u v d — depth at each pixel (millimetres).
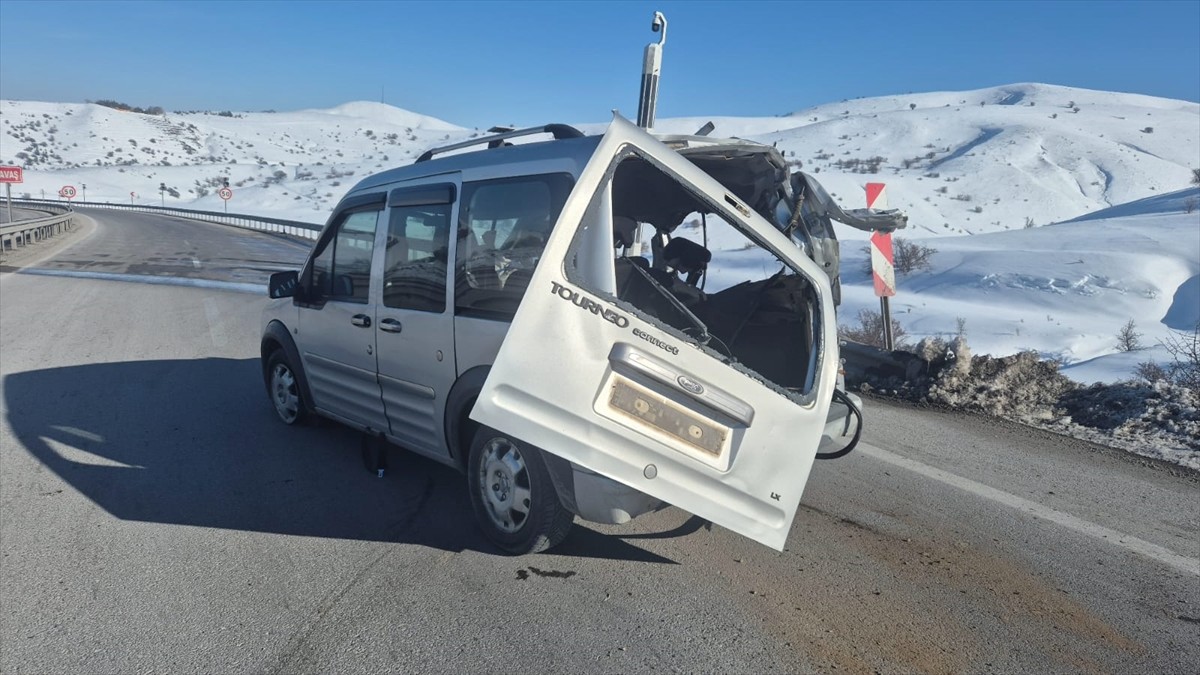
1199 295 24375
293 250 32281
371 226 5273
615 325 3373
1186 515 5168
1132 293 25781
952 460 6242
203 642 3465
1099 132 152375
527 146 4254
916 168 123625
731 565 4262
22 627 3592
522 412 3316
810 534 4711
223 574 4094
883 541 4641
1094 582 4180
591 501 3758
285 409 6734
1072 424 7500
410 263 4832
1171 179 119188
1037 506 5262
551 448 3340
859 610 3820
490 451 4328
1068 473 5980
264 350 6875
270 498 5129
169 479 5461
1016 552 4531
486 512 4371
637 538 4578
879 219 5070
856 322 19969
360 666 3281
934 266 31844
